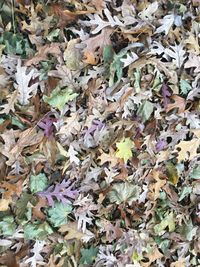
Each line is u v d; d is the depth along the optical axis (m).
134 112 0.87
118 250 0.90
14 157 0.79
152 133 0.88
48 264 0.85
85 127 0.83
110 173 0.87
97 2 0.80
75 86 0.81
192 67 0.89
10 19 0.77
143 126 0.88
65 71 0.79
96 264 0.89
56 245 0.85
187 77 0.89
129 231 0.90
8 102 0.76
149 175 0.90
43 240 0.84
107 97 0.84
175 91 0.88
